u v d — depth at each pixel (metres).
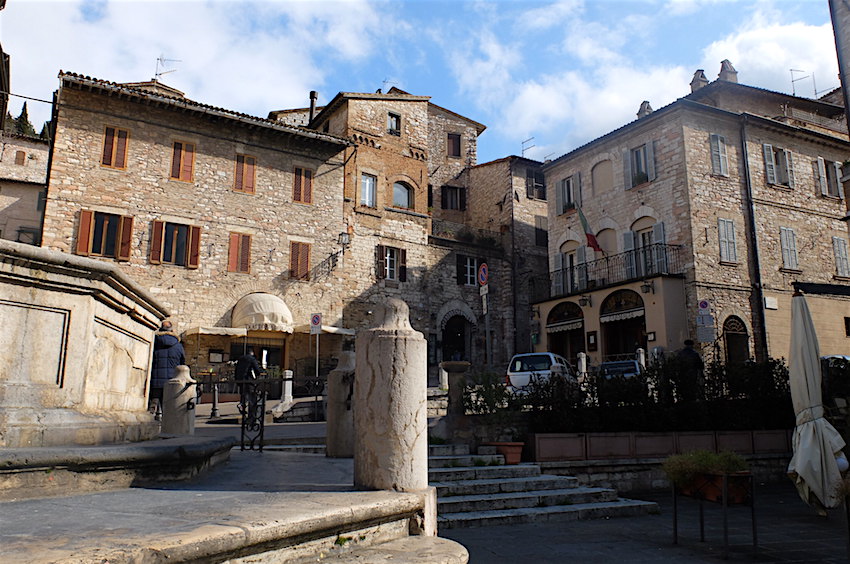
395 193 31.50
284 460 7.25
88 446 4.62
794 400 10.69
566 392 13.02
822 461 10.03
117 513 3.24
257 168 26.86
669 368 14.27
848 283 28.27
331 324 27.45
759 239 26.00
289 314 25.50
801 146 28.58
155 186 24.48
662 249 25.19
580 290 27.33
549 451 11.98
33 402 4.68
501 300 33.53
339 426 7.95
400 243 30.64
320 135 27.64
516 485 10.09
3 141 36.75
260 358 26.09
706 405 14.25
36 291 4.80
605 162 29.05
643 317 25.03
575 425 12.70
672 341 23.52
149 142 24.64
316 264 27.58
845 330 27.30
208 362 24.62
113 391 6.09
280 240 26.88
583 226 28.02
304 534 3.18
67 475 4.04
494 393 12.45
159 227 24.25
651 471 12.90
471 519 8.66
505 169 35.31
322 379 14.13
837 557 7.25
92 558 2.25
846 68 15.90
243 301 25.17
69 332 5.02
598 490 10.43
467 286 32.59
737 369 15.34
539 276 34.47
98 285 5.23
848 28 15.86
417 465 4.22
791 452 14.77
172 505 3.55
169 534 2.64
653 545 7.74
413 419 4.25
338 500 3.73
